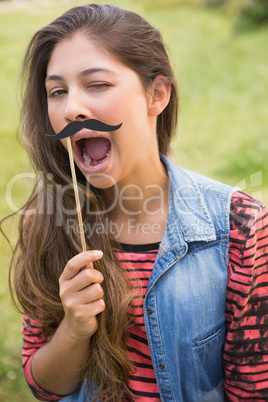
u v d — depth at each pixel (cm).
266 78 730
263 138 540
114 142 113
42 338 142
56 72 113
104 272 123
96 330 123
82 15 117
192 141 556
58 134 107
